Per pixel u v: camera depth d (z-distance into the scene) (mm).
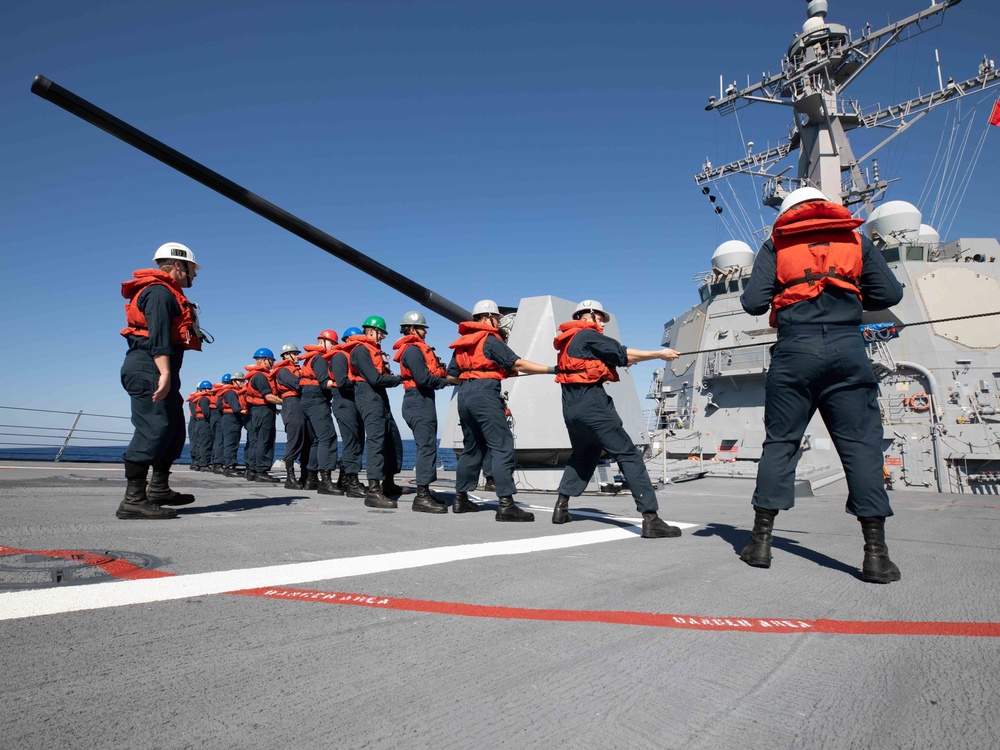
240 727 1062
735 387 13836
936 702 1250
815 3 14062
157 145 4566
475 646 1525
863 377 2553
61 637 1478
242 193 4965
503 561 2609
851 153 14570
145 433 3574
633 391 8398
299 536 3098
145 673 1282
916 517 5152
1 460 11438
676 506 5891
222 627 1598
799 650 1561
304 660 1388
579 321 4082
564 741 1050
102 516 3617
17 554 2359
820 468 11023
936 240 14016
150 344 3477
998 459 11250
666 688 1300
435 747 1012
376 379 5027
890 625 1783
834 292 2621
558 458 7480
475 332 4668
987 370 12258
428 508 4762
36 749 954
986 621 1837
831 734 1105
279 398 7957
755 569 2611
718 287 14758
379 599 1914
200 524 3410
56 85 4160
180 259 3871
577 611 1859
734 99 15328
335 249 5562
